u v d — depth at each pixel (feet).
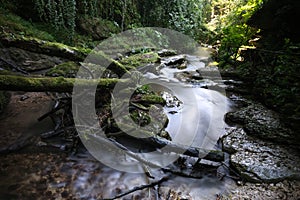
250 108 14.01
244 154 9.96
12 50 16.49
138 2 31.58
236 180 8.77
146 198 7.93
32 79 9.89
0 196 7.71
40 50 11.08
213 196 8.04
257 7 19.62
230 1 38.60
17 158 9.55
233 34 21.90
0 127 11.43
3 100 13.25
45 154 9.91
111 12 26.81
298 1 14.25
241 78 18.61
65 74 13.60
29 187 8.16
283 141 10.61
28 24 19.48
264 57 17.85
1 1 19.47
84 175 8.87
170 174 9.12
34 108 13.42
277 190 8.05
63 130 11.06
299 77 12.72
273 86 14.49
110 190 8.24
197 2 35.60
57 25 21.09
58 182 8.46
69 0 20.48
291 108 12.06
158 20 30.55
